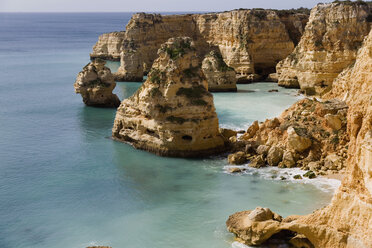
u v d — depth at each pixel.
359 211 21.34
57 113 65.69
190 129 43.38
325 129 41.50
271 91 81.75
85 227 30.05
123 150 46.75
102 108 69.56
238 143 45.34
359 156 21.20
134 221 30.72
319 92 73.75
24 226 30.30
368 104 21.39
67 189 36.66
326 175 36.94
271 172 38.75
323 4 76.31
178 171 40.22
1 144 49.59
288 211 30.95
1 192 36.12
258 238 26.30
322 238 23.47
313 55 75.00
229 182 37.03
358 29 71.69
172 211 32.12
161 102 44.34
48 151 47.00
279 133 43.72
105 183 37.88
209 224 29.86
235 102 71.50
